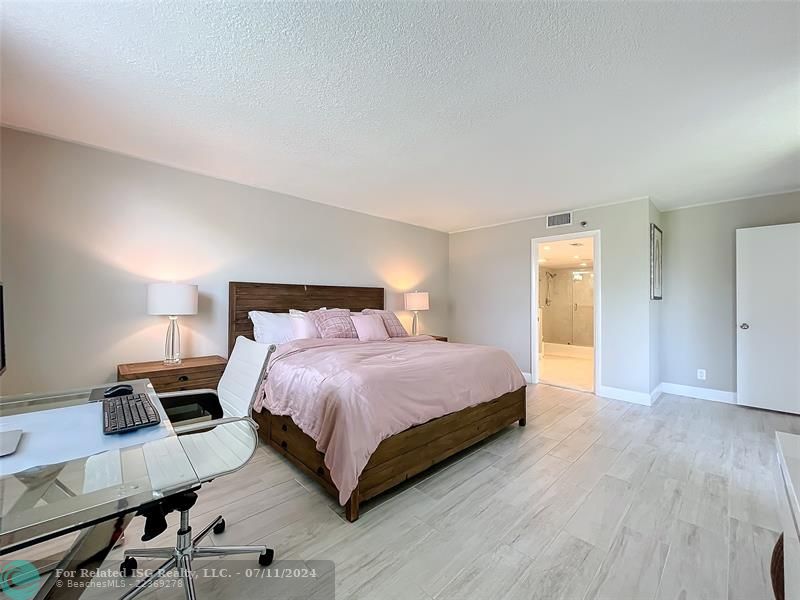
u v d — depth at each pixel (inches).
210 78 70.6
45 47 61.6
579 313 350.6
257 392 65.0
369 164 114.8
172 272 118.6
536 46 60.5
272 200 143.8
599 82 70.5
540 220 185.5
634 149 101.9
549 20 54.7
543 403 153.3
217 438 65.9
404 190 142.6
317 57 64.0
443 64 65.5
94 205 103.9
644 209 150.6
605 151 103.3
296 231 151.7
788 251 138.5
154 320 114.8
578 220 170.9
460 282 222.7
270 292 140.3
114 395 64.2
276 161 113.1
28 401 61.3
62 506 32.9
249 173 124.2
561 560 60.5
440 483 86.6
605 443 110.6
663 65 65.2
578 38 58.5
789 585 37.9
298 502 77.9
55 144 97.7
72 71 68.4
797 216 139.7
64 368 99.4
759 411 141.6
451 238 228.5
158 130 92.5
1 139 90.4
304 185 137.3
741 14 53.1
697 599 52.3
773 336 141.1
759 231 143.9
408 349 119.0
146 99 78.1
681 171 119.6
